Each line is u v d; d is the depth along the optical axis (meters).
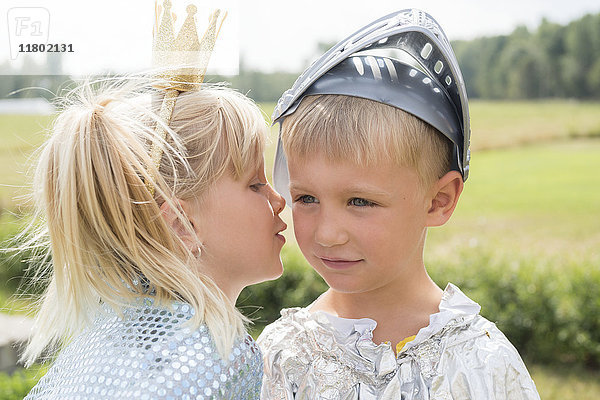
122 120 1.20
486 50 20.94
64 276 1.22
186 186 1.22
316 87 1.21
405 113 1.17
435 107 1.20
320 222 1.19
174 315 1.17
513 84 20.39
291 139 1.20
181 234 1.23
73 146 1.17
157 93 1.28
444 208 1.27
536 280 5.78
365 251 1.19
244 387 1.19
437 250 10.23
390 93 1.17
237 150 1.25
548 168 16.25
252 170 1.28
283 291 6.45
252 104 1.35
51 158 1.21
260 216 1.28
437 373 1.20
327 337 1.30
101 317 1.24
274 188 1.46
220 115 1.26
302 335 1.34
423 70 1.28
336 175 1.16
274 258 1.32
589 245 10.24
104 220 1.17
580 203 12.95
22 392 3.29
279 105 1.30
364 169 1.15
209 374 1.12
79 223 1.18
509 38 20.84
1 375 3.61
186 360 1.11
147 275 1.17
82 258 1.19
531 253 8.86
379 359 1.25
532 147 18.41
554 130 18.77
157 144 1.19
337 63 1.19
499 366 1.20
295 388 1.32
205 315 1.17
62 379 1.18
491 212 12.71
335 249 1.20
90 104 1.22
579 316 5.58
